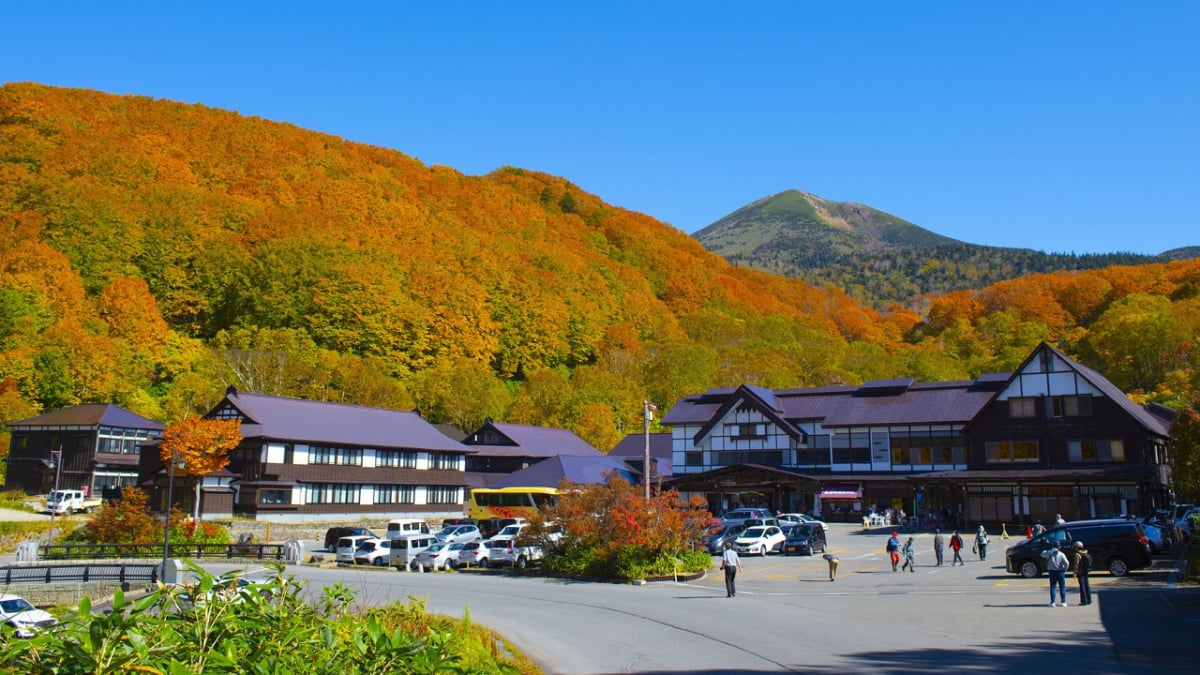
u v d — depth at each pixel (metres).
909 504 68.38
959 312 184.38
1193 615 22.25
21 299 91.12
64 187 110.88
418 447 73.44
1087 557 24.97
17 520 57.09
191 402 85.69
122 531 47.47
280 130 176.38
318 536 62.03
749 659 18.31
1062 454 60.25
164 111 164.88
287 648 7.87
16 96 134.75
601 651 19.83
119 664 6.16
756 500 72.94
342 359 97.50
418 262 130.25
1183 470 41.41
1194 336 113.62
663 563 36.81
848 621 23.61
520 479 69.44
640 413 104.50
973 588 30.17
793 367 121.06
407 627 15.30
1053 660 17.20
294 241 116.94
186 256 117.19
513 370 130.38
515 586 35.22
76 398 86.38
